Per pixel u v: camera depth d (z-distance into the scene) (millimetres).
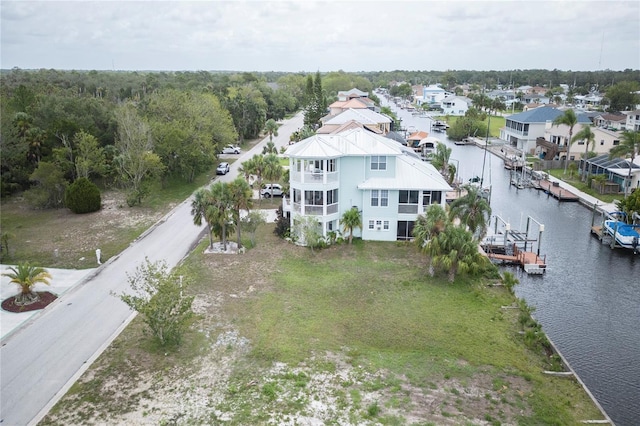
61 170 54406
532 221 54812
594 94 194875
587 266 42250
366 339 27812
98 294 32625
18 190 58938
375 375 24234
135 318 29516
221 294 32844
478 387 23578
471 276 36406
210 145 68375
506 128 105125
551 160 81062
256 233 45812
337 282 35062
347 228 41781
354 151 42531
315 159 40781
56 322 28938
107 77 175625
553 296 36438
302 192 41875
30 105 70000
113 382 23297
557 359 26594
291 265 37938
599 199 61719
